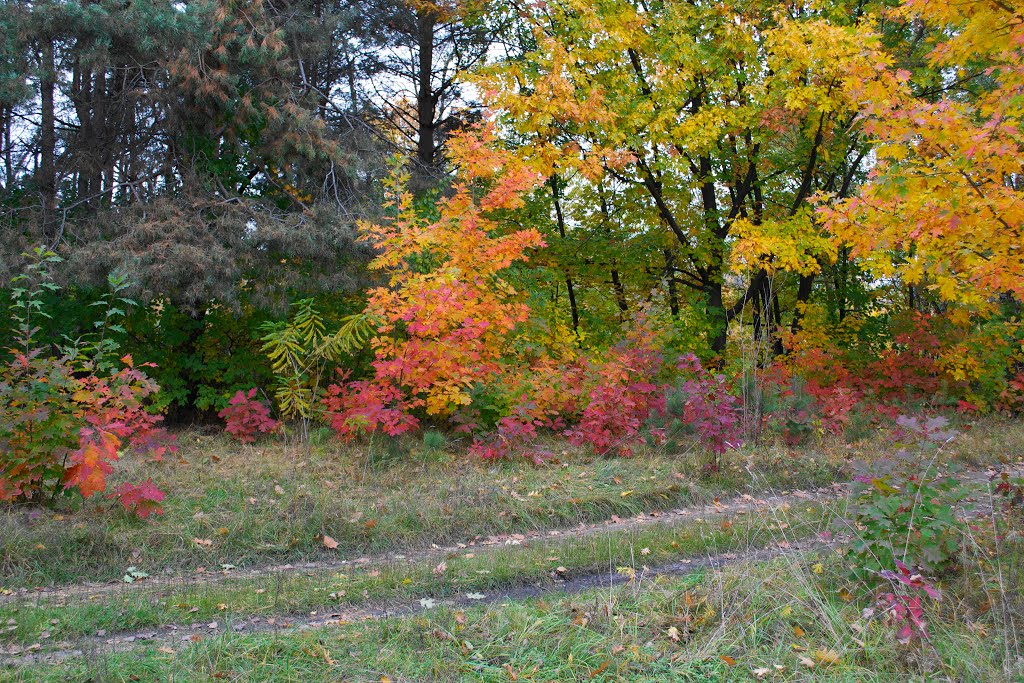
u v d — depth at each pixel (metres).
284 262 10.34
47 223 9.63
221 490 7.19
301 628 4.43
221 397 10.66
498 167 10.06
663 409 9.96
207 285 9.45
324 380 11.30
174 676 3.69
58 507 6.55
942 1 5.80
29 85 9.10
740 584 4.61
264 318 10.98
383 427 8.71
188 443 9.21
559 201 15.79
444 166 15.52
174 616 4.68
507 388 9.70
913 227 5.69
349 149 11.34
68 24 9.15
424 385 8.83
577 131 12.78
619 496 7.68
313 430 9.73
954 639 3.94
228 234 9.75
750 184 14.68
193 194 10.18
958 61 6.29
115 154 10.63
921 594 4.43
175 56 9.84
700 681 3.67
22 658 3.99
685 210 15.65
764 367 10.92
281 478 7.64
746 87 12.51
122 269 8.83
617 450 9.34
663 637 4.11
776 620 4.25
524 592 5.18
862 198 5.87
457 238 9.42
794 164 14.98
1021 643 3.90
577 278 15.27
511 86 12.27
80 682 3.64
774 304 17.61
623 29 12.64
